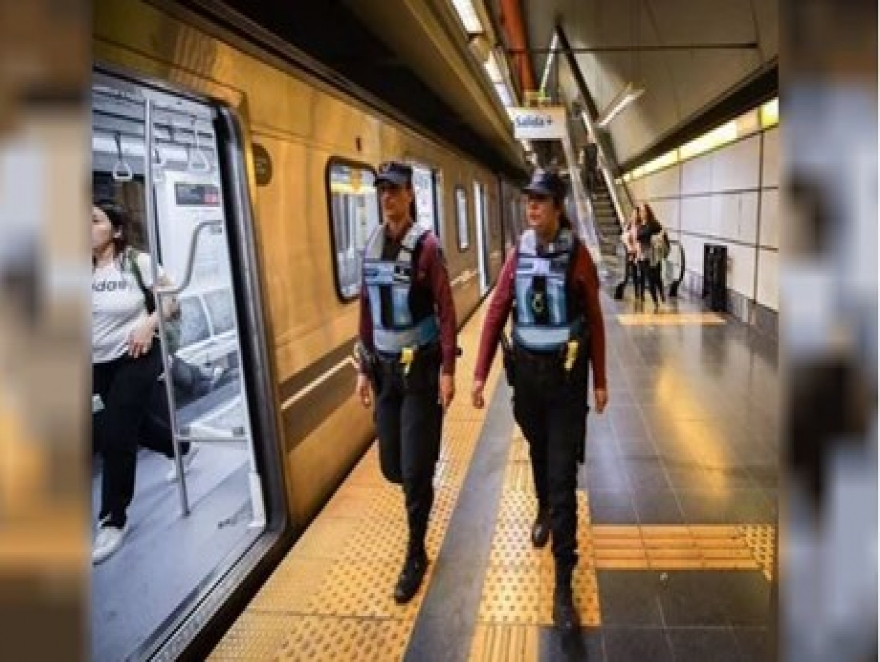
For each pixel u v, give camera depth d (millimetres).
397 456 2836
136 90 2582
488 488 3791
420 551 2828
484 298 12680
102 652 2523
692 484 3752
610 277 14797
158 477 4309
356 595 2758
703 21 8602
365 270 2699
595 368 2660
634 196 18938
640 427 4762
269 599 2750
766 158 7930
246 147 3074
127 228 4469
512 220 21719
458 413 5336
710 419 4906
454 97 7773
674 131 12867
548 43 19203
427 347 2721
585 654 2324
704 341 7852
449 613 2604
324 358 3918
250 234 3102
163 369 3578
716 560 2916
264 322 3172
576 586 2740
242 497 3941
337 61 5316
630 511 3432
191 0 2641
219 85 2838
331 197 4219
